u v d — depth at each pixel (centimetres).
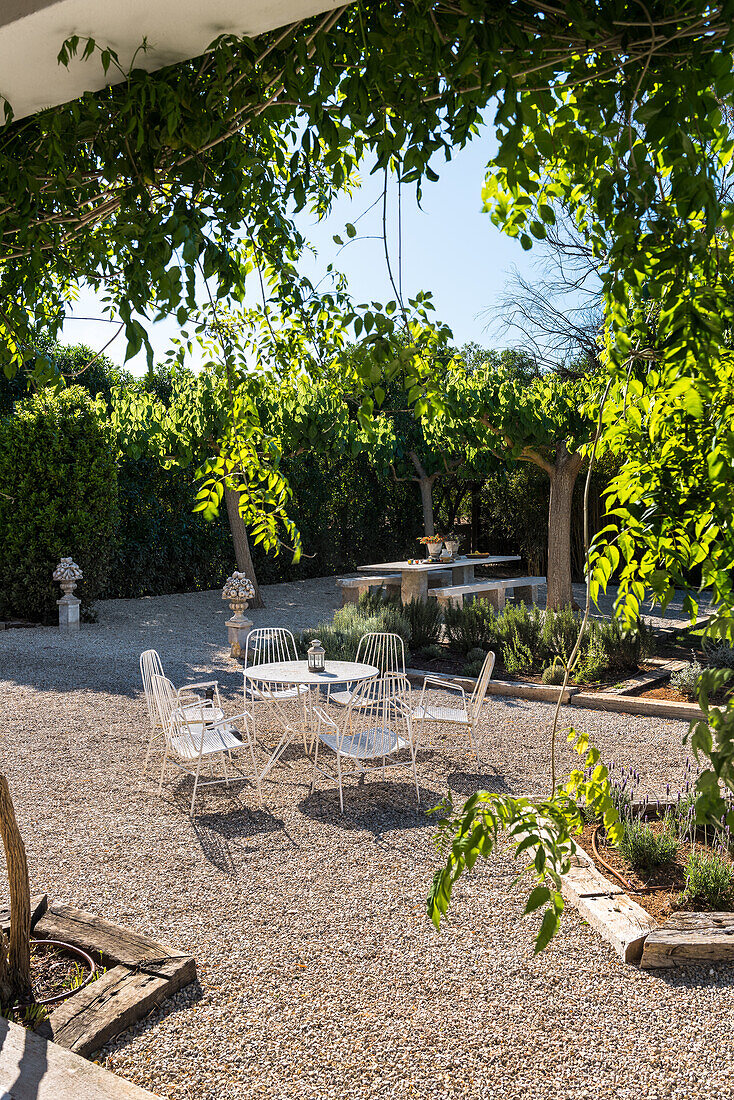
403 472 1784
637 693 813
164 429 1216
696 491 190
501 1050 281
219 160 232
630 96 157
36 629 1181
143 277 205
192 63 215
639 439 201
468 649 991
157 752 632
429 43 169
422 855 445
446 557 1315
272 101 207
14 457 1184
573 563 1794
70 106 227
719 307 153
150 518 1477
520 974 329
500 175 186
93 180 240
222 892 402
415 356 202
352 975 328
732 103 148
